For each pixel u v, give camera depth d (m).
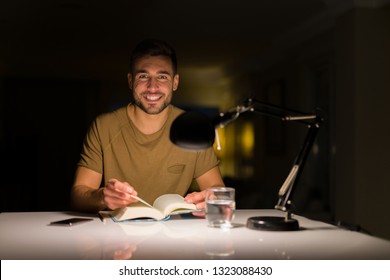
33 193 9.56
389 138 4.46
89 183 2.04
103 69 9.33
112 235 1.41
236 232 1.47
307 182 5.95
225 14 5.28
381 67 4.45
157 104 1.93
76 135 10.44
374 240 1.36
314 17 5.35
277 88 7.11
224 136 9.98
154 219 1.67
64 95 10.39
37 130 10.30
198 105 10.54
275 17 5.39
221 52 7.50
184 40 6.66
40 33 6.37
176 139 1.45
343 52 4.61
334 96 5.39
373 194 4.43
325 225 1.61
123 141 2.07
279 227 1.48
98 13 5.31
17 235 1.42
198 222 1.64
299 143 6.25
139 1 4.81
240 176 9.01
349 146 4.52
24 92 10.24
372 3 4.43
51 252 1.21
